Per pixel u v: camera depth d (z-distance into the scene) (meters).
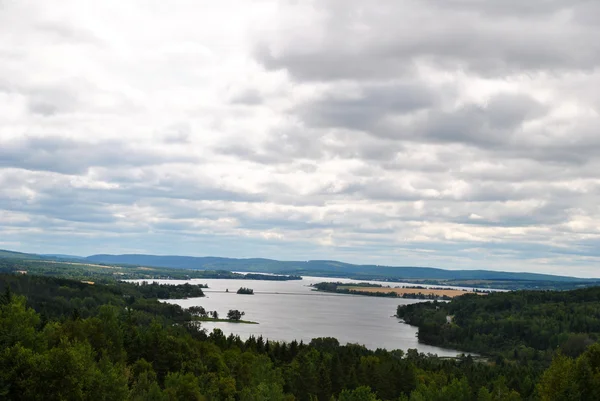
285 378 177.62
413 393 159.00
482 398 161.62
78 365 96.75
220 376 159.38
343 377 169.50
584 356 116.69
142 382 132.75
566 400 106.81
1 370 92.56
